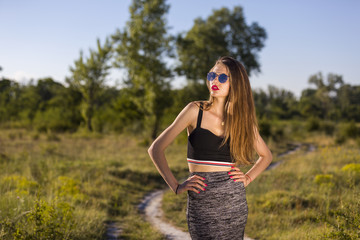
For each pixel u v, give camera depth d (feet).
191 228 6.56
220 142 6.59
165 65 92.32
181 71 109.50
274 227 20.21
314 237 14.48
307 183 31.53
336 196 25.27
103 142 82.99
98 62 112.68
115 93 140.56
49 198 21.27
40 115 129.70
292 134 114.32
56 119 120.16
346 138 90.33
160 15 91.56
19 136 87.40
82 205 24.32
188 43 103.24
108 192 31.17
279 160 57.47
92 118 122.01
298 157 58.03
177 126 6.63
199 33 147.13
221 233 6.37
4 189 23.03
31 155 50.16
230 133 6.67
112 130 115.65
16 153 51.90
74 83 117.08
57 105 139.13
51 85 175.42
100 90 115.44
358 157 48.03
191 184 6.40
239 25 150.00
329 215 20.74
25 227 14.71
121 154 60.75
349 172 33.42
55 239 14.30
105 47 112.16
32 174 34.37
